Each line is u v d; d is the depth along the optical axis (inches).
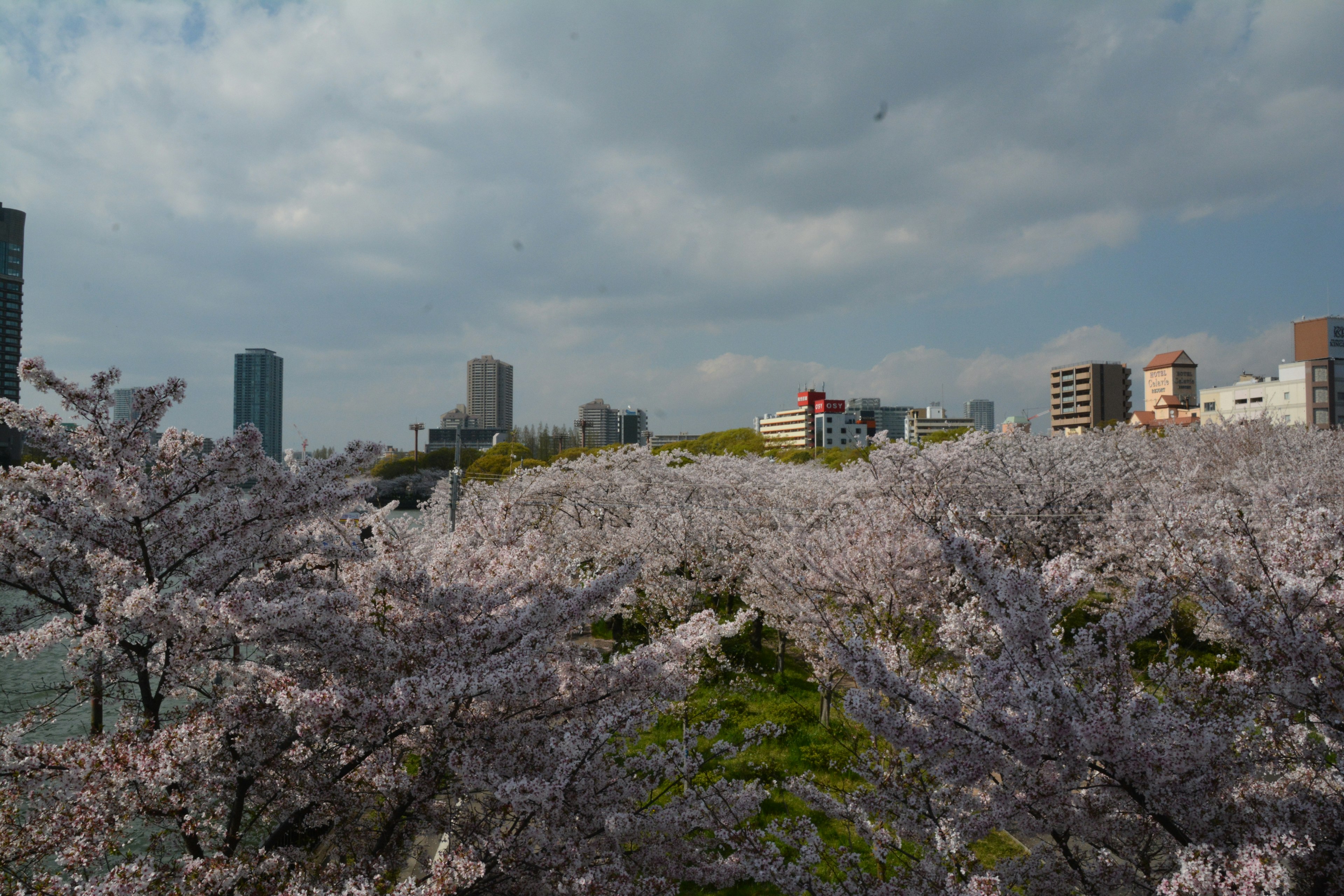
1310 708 182.5
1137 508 729.0
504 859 207.8
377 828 253.1
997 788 183.3
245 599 203.0
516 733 222.1
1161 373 4180.6
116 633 211.5
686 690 241.0
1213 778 176.9
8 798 181.6
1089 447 1022.4
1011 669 178.9
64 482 231.1
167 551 254.2
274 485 250.8
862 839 278.2
